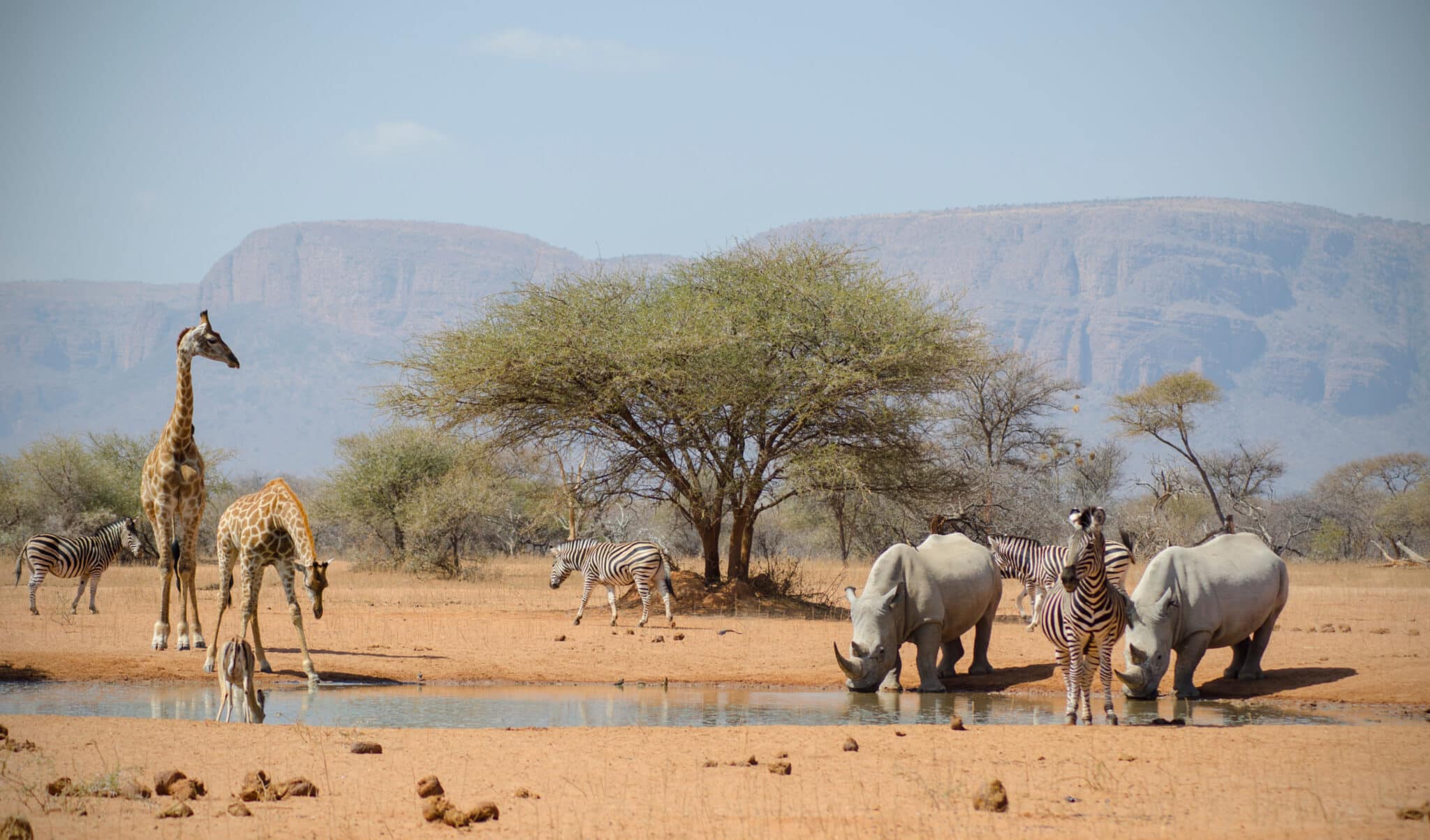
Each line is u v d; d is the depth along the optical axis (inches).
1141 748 908.6
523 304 2231.8
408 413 2262.6
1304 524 5344.5
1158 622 1253.7
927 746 919.7
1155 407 4798.2
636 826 674.8
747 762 855.1
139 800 732.0
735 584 2170.3
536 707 1193.4
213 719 1092.5
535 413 2229.3
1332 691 1280.8
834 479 2139.5
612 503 2373.3
